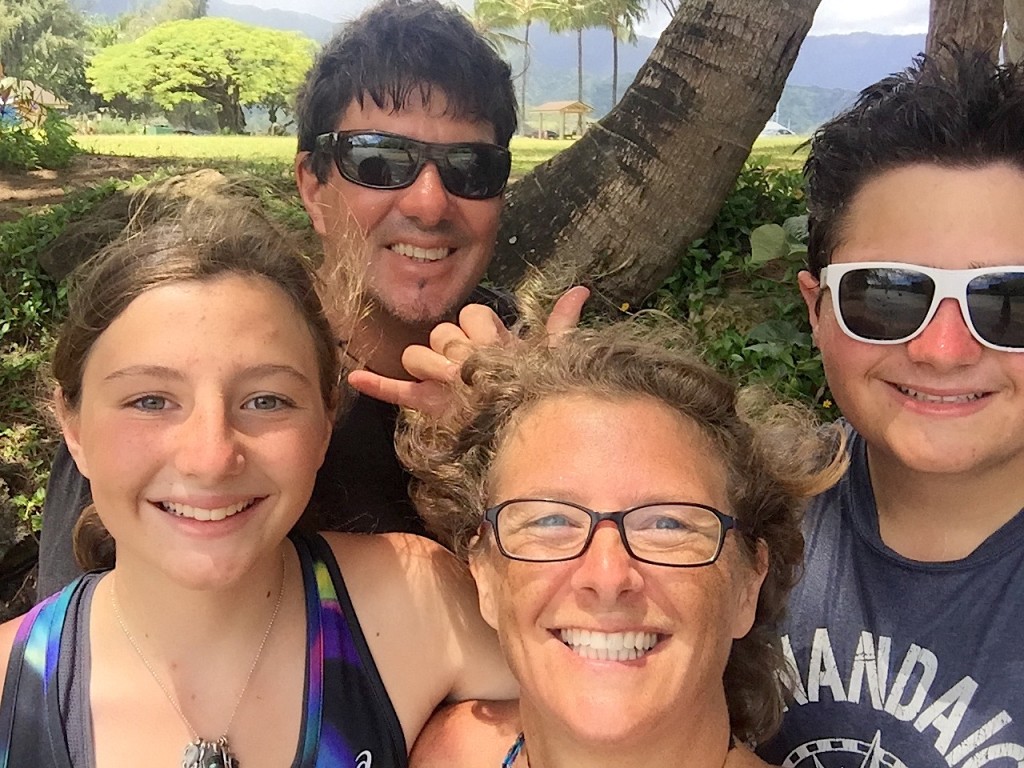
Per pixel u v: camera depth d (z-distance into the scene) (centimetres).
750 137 155
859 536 61
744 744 59
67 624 57
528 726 54
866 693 58
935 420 55
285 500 54
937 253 53
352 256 75
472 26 86
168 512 53
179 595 55
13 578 133
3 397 165
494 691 62
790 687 60
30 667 55
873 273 56
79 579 60
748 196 186
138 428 51
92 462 53
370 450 77
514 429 55
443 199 83
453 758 58
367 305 81
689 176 154
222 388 51
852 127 58
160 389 51
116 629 57
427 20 83
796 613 62
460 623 61
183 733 55
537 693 50
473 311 68
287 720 56
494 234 91
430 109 82
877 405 57
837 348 59
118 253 55
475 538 57
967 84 54
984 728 55
